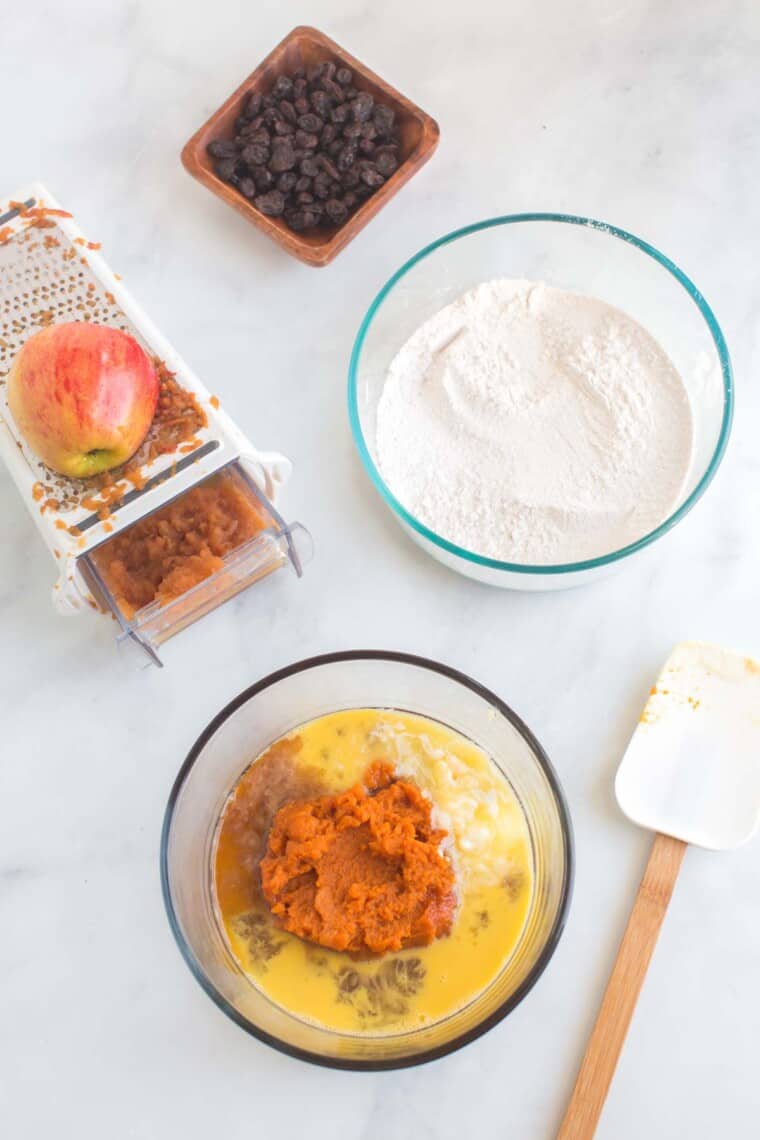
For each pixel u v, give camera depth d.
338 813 1.06
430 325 1.19
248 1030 0.95
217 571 1.11
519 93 1.26
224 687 1.18
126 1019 1.12
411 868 1.03
